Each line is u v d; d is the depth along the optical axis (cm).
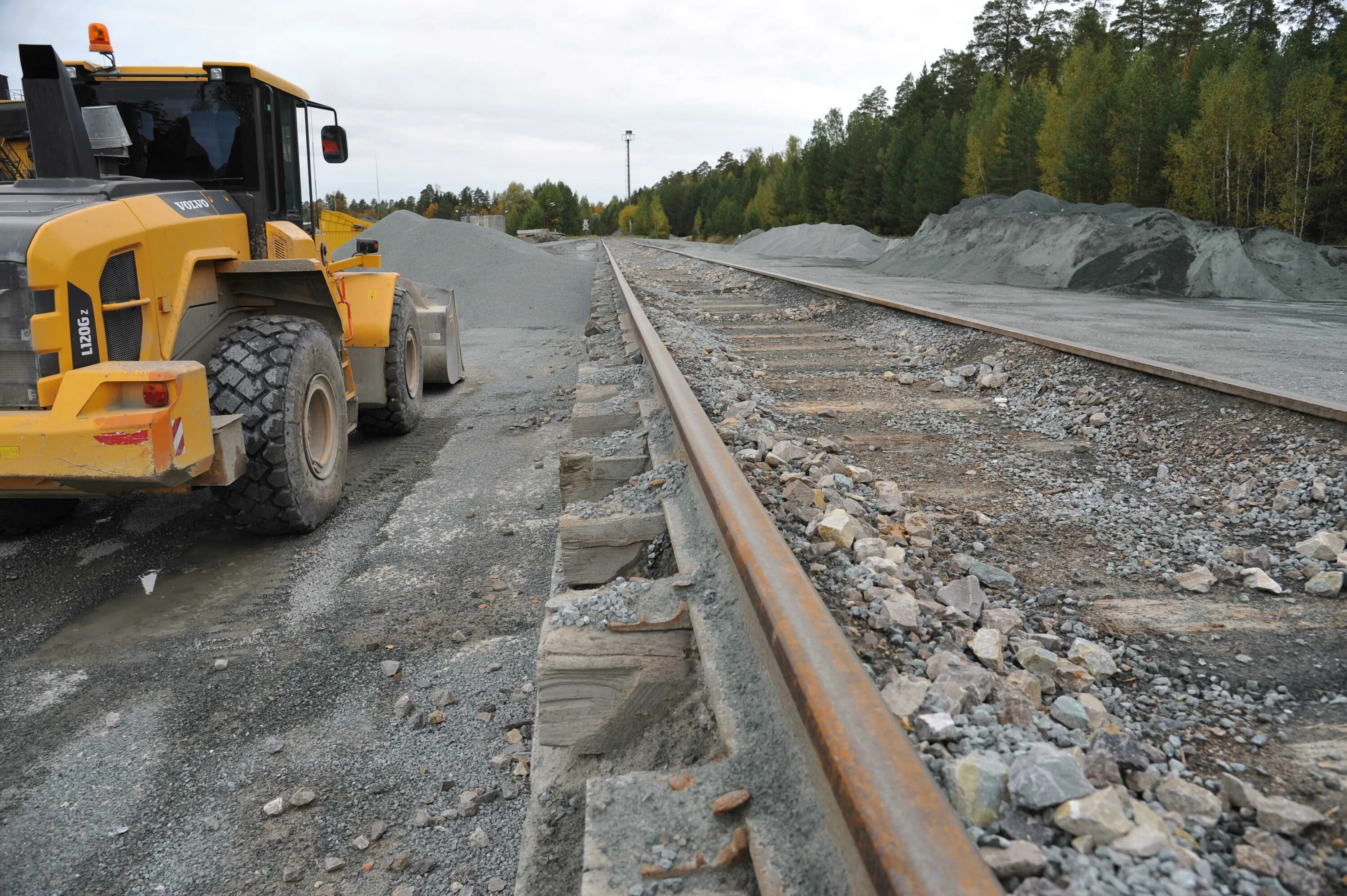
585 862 152
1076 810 148
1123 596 289
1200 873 141
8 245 337
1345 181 2478
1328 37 3359
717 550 261
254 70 500
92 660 322
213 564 413
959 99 6147
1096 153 3058
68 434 334
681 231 11575
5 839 229
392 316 641
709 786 167
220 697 295
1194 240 1667
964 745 177
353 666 313
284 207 548
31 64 398
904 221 4988
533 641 324
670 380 455
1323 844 159
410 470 569
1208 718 213
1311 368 664
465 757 258
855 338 952
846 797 134
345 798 242
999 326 777
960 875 115
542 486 518
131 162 509
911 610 243
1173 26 4700
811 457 418
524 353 1123
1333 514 343
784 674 175
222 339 430
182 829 232
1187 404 503
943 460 465
